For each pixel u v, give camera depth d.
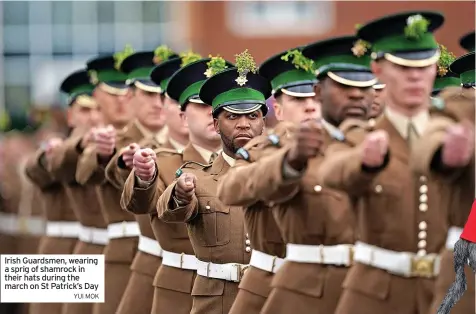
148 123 29.27
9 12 56.66
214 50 48.94
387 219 18.31
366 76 19.92
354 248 19.55
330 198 19.50
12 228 41.00
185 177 21.64
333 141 19.17
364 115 20.06
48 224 33.91
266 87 22.94
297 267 19.80
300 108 22.91
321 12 46.00
